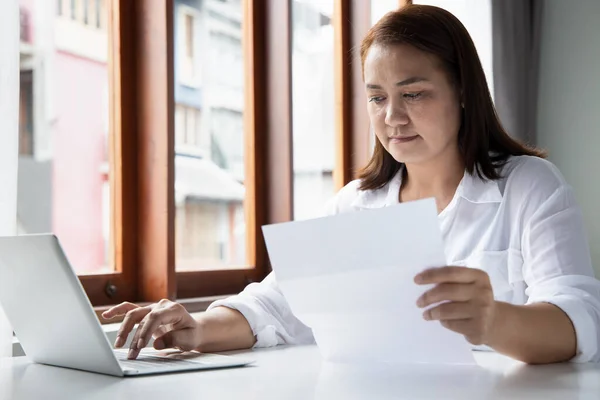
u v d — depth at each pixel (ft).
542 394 2.68
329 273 3.17
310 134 9.37
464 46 4.36
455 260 4.50
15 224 5.03
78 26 6.86
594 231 11.68
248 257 8.71
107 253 7.12
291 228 3.14
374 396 2.65
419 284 2.98
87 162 6.95
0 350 4.85
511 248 4.33
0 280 3.46
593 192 11.68
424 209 2.79
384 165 4.92
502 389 2.79
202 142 8.10
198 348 3.99
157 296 7.11
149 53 7.15
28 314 3.45
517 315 3.38
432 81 4.26
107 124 7.14
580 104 11.78
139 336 3.65
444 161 4.61
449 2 10.37
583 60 11.75
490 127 4.57
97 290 6.81
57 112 6.68
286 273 3.31
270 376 3.15
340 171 9.82
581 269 3.90
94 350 3.21
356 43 9.86
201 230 8.08
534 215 4.15
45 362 3.64
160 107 7.10
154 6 7.11
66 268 3.02
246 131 8.75
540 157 4.68
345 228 2.99
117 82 7.11
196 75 8.00
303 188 9.25
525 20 11.55
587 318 3.55
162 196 7.10
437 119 4.29
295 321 4.52
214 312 4.19
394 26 4.28
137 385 2.96
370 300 3.20
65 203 6.77
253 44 8.73
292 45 8.88
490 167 4.48
